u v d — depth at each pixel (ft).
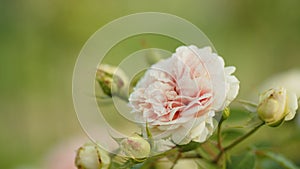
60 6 4.33
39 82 4.34
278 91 1.68
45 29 4.37
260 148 1.99
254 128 1.77
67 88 4.34
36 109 4.31
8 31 4.33
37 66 4.36
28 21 4.35
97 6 4.39
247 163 1.86
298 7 4.42
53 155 2.60
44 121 4.28
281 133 2.38
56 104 4.32
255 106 1.74
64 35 4.38
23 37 4.35
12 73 4.30
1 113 4.22
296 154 2.41
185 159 1.90
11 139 4.16
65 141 2.64
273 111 1.67
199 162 1.89
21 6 4.33
